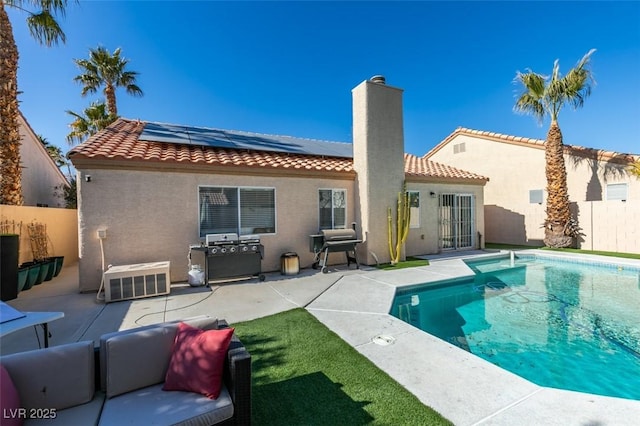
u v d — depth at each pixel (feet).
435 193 42.09
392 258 34.91
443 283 27.43
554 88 41.75
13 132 31.27
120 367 8.35
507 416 9.14
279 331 15.92
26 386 7.37
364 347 13.97
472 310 22.33
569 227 43.19
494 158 54.95
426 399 10.03
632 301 23.58
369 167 33.96
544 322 19.72
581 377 13.30
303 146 41.60
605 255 37.68
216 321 10.16
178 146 30.83
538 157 49.03
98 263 23.89
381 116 35.04
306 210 32.58
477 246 45.68
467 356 13.07
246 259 26.58
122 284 21.45
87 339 15.28
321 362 12.59
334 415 9.26
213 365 8.34
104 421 7.22
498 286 28.58
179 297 22.21
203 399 8.01
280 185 31.14
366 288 24.30
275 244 30.83
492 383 10.97
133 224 24.91
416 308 23.06
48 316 9.50
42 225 31.01
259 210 30.09
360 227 34.76
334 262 34.47
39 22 30.37
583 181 45.50
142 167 25.20
